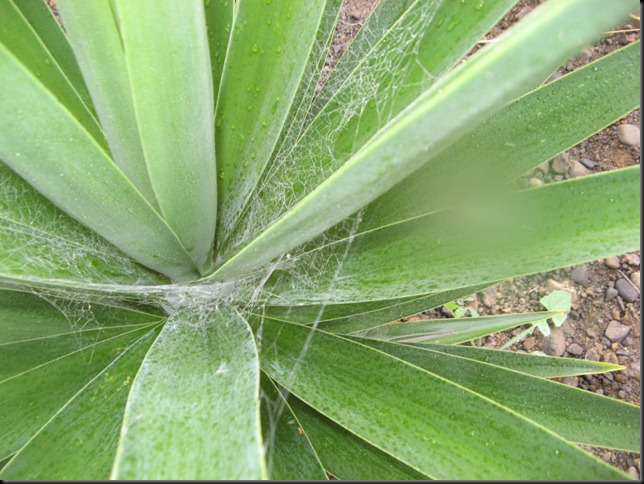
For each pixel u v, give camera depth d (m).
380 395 0.20
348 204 0.17
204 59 0.19
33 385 0.23
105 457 0.19
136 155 0.23
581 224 0.19
